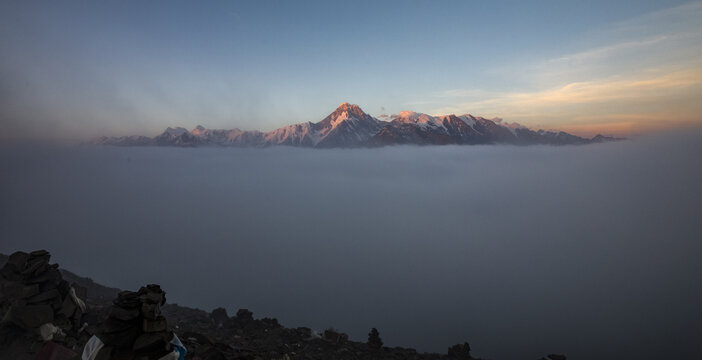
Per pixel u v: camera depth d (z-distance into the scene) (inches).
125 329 188.5
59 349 337.7
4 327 358.9
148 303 194.9
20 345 354.0
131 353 189.8
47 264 427.2
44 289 405.1
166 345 197.2
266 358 494.6
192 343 458.9
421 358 668.7
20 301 374.9
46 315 375.9
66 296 421.1
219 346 464.4
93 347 193.3
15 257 406.0
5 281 393.1
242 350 495.2
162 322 198.8
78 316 411.5
